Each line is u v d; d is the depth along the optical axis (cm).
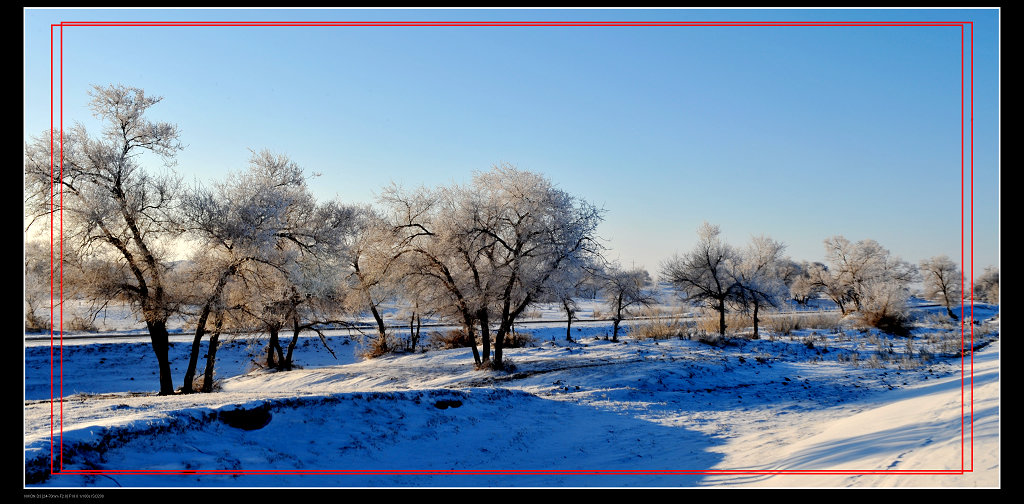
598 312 6838
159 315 2056
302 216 2798
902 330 4641
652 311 5475
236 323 2400
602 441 1440
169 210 2148
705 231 4819
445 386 2444
